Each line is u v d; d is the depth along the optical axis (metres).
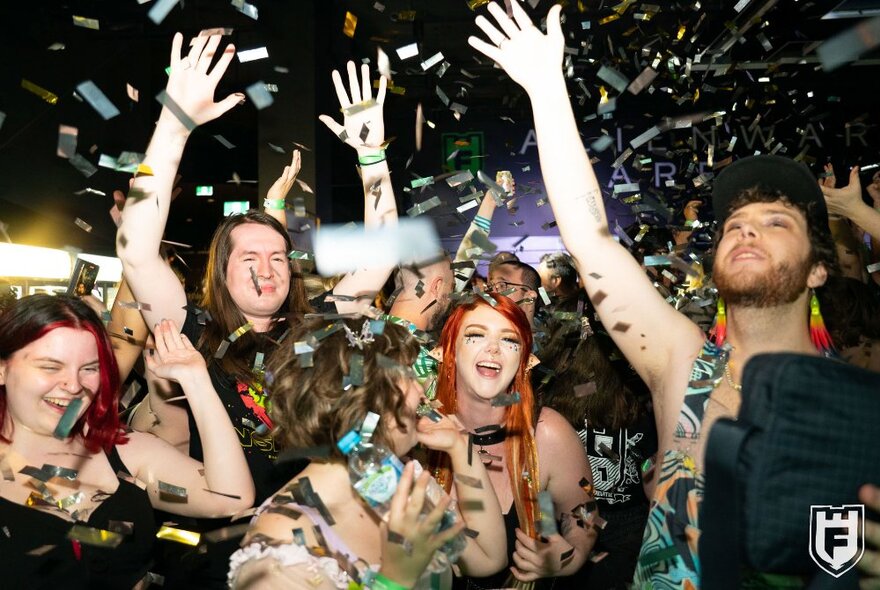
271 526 1.40
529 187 2.92
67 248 2.35
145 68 9.00
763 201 1.58
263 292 2.36
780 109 5.81
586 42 3.13
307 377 1.49
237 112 9.52
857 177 2.59
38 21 7.12
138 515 1.83
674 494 1.53
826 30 5.04
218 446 1.91
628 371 2.62
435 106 10.10
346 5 8.61
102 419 1.86
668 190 5.26
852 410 1.36
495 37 1.73
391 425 1.51
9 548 1.67
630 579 2.45
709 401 1.54
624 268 1.66
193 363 1.95
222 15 7.97
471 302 2.21
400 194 9.49
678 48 4.34
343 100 2.61
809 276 1.55
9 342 1.72
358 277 2.64
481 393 2.17
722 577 1.38
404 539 1.31
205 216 10.09
